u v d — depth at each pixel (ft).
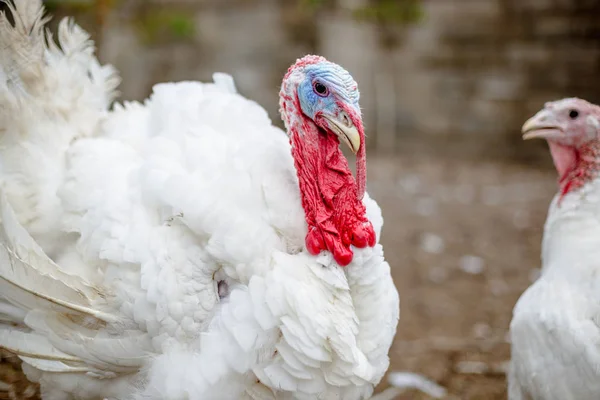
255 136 9.64
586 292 9.82
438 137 39.78
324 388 8.39
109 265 8.95
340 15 39.47
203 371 8.19
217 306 8.60
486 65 38.70
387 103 40.42
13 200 9.91
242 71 39.63
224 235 8.32
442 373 14.38
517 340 10.37
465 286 19.33
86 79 11.58
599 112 10.81
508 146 38.29
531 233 24.40
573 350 9.41
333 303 8.38
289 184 8.91
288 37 39.93
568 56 36.83
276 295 8.01
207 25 39.32
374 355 8.83
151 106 11.05
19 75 10.62
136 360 8.93
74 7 22.72
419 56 40.11
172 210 8.71
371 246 8.67
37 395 11.86
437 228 24.77
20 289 8.84
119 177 9.52
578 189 10.73
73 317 9.14
